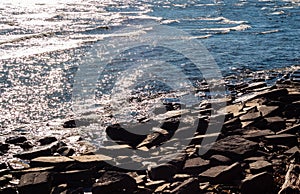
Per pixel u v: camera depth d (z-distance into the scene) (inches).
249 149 386.6
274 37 1259.2
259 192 317.7
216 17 1822.1
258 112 498.3
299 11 2018.9
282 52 1027.3
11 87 727.7
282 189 300.5
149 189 330.0
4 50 1068.5
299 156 377.1
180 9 2225.6
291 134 432.1
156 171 350.3
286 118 501.0
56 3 2463.1
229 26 1521.9
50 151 420.2
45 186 330.6
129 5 2449.6
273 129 463.5
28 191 327.9
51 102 644.7
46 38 1262.3
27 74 823.7
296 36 1274.6
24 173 369.1
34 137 489.7
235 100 606.2
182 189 314.2
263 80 747.4
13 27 1461.6
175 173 357.1
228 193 321.1
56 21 1647.4
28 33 1344.7
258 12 2015.3
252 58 955.3
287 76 774.5
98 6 2345.0
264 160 369.7
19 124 544.1
